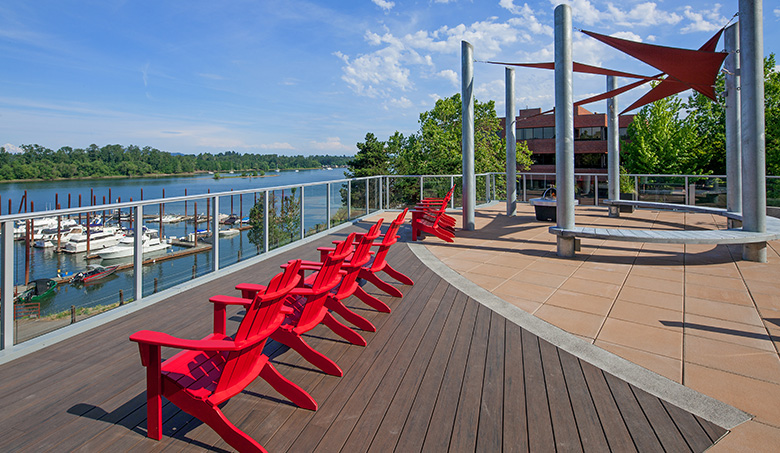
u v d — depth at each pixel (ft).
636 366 8.26
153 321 10.42
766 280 14.42
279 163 339.98
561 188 18.51
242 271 15.69
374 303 11.50
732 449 5.64
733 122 21.86
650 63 20.36
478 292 13.37
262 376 6.79
